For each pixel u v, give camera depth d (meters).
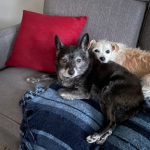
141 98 1.07
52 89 1.23
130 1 1.34
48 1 1.61
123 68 1.22
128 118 1.00
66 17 1.46
